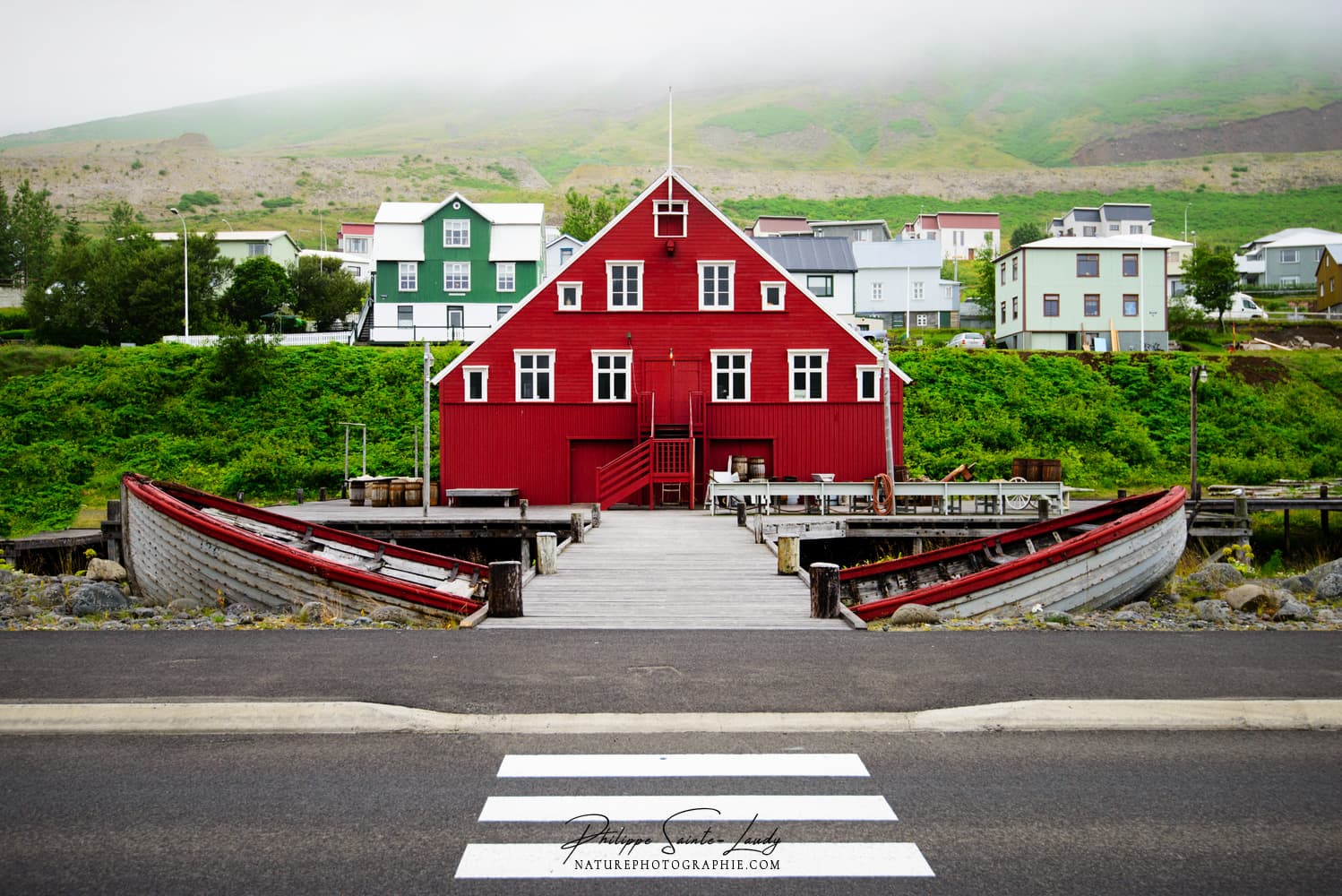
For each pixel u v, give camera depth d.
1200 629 12.46
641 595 15.49
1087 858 5.64
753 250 38.59
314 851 5.72
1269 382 57.84
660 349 38.38
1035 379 56.06
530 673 9.56
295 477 46.41
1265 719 8.09
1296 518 36.03
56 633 11.63
